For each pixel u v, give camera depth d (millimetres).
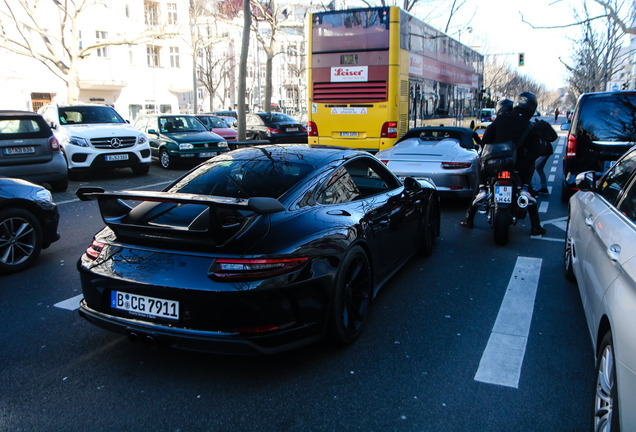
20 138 9242
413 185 5219
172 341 2965
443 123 16297
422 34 13781
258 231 3025
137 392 3045
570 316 4082
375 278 4078
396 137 12188
